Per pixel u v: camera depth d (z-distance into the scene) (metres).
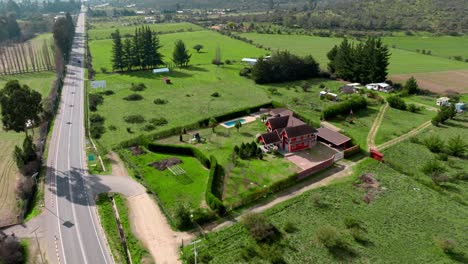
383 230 54.28
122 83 135.12
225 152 79.25
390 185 66.44
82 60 175.75
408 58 176.00
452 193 63.94
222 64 165.50
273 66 136.62
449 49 195.25
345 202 61.34
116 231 54.03
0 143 84.12
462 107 106.00
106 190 64.88
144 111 105.44
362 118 100.31
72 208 59.59
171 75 147.12
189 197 62.56
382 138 87.00
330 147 82.19
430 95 122.19
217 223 56.16
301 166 73.56
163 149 78.88
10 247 48.34
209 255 48.97
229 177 69.06
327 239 50.47
